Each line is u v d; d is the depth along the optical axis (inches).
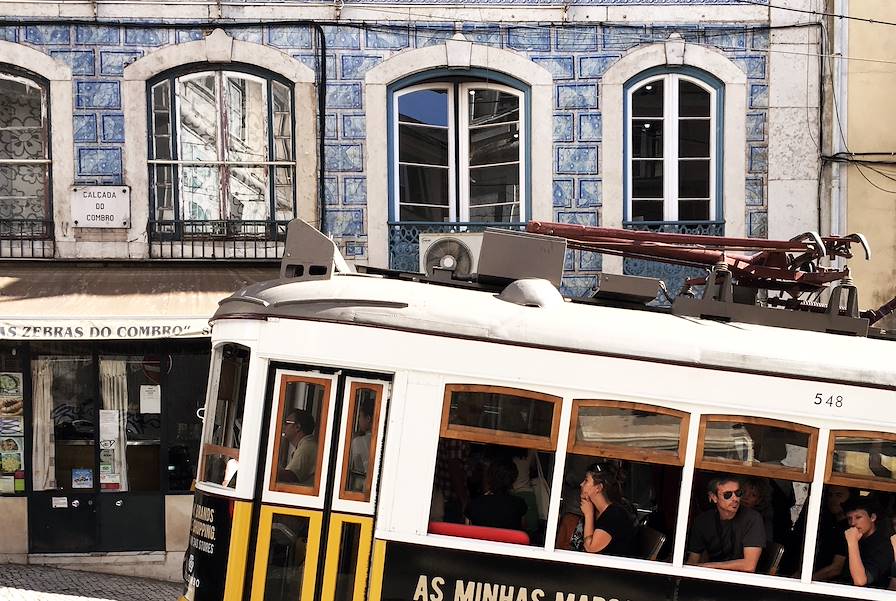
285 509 245.6
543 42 507.8
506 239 281.9
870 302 508.1
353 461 246.7
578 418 247.8
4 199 491.2
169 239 495.2
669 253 302.2
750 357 252.4
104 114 489.7
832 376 252.5
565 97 508.7
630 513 249.8
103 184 489.7
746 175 511.5
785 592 248.7
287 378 248.7
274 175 500.7
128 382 466.6
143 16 491.2
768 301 309.9
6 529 456.8
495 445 247.0
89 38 488.1
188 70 495.5
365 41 501.4
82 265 490.3
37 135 491.8
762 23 510.0
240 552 244.5
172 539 462.9
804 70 509.7
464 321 248.8
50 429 462.3
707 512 250.1
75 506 460.8
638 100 512.4
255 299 253.9
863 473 252.7
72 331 411.2
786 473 251.0
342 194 502.9
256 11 496.1
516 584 243.1
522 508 246.4
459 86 513.0
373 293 253.3
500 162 514.0
